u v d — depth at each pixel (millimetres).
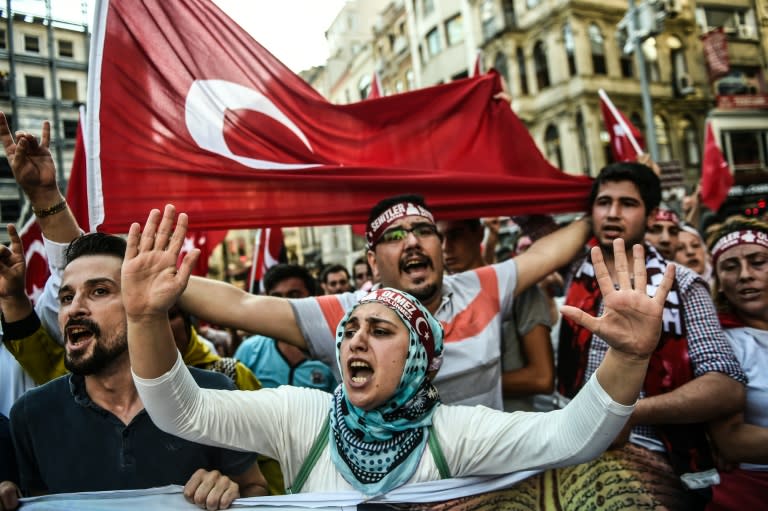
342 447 1583
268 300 2266
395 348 1520
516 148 3127
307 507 1536
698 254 4203
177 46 2449
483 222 4238
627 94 19875
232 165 2455
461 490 1524
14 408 1727
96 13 2297
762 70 21031
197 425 1443
